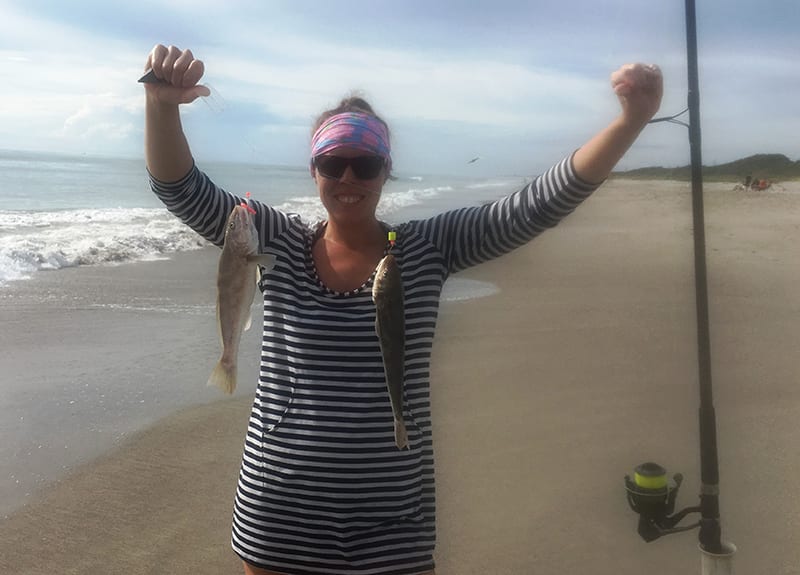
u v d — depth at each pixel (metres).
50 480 4.30
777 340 7.55
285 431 2.38
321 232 2.65
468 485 4.33
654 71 2.40
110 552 3.62
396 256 2.52
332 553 2.34
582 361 6.79
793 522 3.87
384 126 2.64
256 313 8.15
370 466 2.35
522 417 5.39
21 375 6.02
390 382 2.33
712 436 2.86
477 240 2.61
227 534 3.83
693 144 2.93
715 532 2.87
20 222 16.25
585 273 11.80
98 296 9.01
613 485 4.36
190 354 6.83
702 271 2.92
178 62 2.35
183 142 2.54
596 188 2.56
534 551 3.68
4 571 3.42
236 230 2.49
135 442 4.87
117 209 22.42
